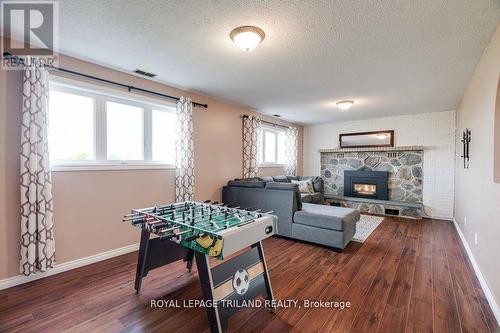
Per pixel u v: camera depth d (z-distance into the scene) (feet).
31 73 7.30
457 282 7.77
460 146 13.56
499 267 5.92
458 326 5.71
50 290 7.17
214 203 9.11
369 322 5.87
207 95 13.28
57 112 8.52
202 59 8.69
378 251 10.55
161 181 11.32
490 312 6.23
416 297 6.92
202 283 5.36
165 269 8.66
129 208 10.17
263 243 11.67
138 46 7.75
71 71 8.40
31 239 7.32
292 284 7.69
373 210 18.15
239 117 15.78
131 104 10.51
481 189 7.96
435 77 10.27
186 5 5.70
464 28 6.53
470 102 10.44
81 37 7.20
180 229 5.92
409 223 15.31
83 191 8.85
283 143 21.12
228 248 5.09
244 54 8.27
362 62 8.83
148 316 6.07
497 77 6.34
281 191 12.19
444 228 14.23
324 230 10.82
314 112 17.52
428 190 17.33
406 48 7.73
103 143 9.59
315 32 6.82
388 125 18.97
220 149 14.42
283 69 9.55
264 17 6.14
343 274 8.37
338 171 21.39
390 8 5.72
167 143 11.90
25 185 7.23
